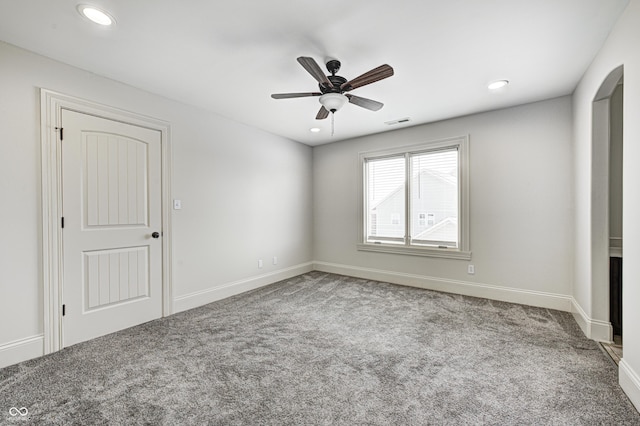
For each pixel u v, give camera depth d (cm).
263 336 254
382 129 424
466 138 365
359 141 466
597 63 221
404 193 425
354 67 245
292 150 481
